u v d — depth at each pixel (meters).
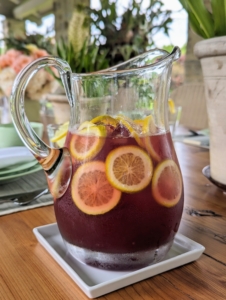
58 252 0.39
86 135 0.36
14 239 0.44
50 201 0.57
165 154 0.36
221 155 0.58
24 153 0.65
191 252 0.37
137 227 0.33
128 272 0.35
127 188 0.33
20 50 1.46
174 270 0.36
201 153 0.97
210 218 0.51
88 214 0.34
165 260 0.36
